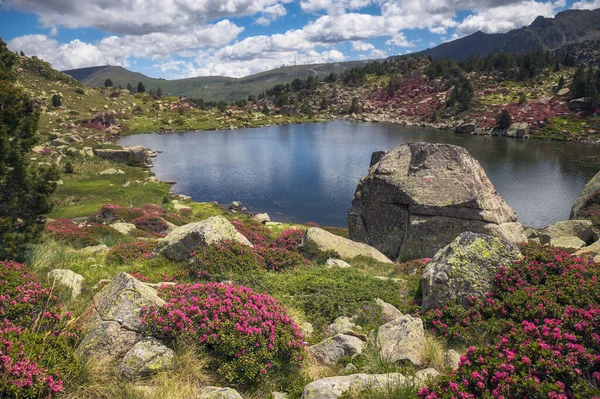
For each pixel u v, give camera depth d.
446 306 11.02
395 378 7.13
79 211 54.59
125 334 7.84
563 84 176.38
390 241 24.91
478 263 11.72
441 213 22.98
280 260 17.12
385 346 8.88
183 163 104.81
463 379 6.30
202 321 8.27
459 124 155.88
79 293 11.74
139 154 100.50
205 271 14.74
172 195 71.12
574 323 8.20
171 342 7.98
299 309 11.72
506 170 81.38
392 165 25.69
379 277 16.34
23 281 9.32
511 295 10.55
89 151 95.88
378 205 25.44
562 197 63.03
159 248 17.27
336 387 6.85
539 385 5.71
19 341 6.64
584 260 12.65
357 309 11.79
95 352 7.48
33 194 17.02
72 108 181.50
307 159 107.50
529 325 8.05
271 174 90.62
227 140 149.75
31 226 17.00
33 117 17.17
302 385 7.59
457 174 23.75
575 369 6.07
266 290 13.21
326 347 9.09
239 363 7.58
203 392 6.82
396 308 12.39
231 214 59.81
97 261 17.47
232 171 94.56
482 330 9.93
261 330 8.19
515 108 159.00
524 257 12.27
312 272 15.65
